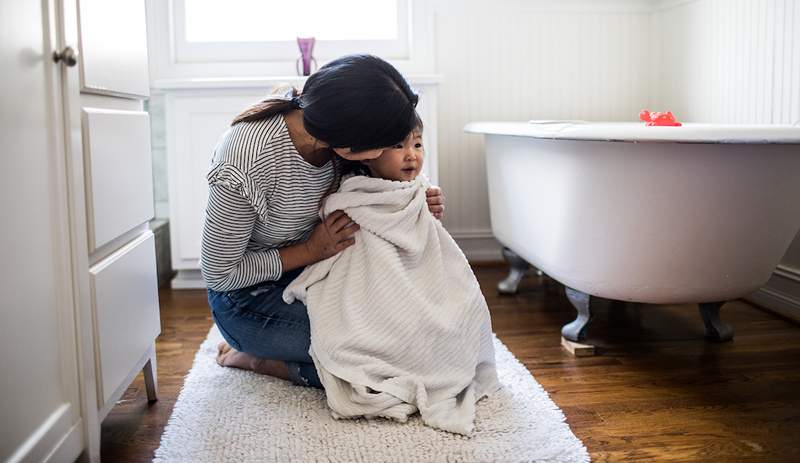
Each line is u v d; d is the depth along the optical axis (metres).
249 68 2.95
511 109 3.05
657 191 1.68
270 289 1.61
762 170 1.64
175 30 2.93
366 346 1.47
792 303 2.23
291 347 1.58
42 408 1.04
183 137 2.68
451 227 3.11
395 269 1.49
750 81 2.40
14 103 0.97
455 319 1.52
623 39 3.04
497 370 1.76
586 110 3.07
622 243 1.78
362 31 3.01
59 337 1.10
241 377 1.71
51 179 1.08
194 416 1.49
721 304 2.03
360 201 1.51
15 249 0.97
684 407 1.56
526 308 2.41
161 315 2.38
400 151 1.52
